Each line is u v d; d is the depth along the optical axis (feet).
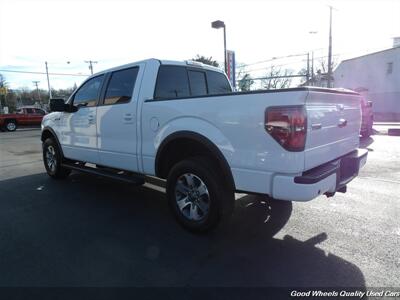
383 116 102.73
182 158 13.62
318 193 9.70
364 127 41.88
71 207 15.76
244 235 12.17
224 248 11.17
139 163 14.24
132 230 12.86
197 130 11.44
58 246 11.54
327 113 10.77
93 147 17.02
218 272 9.66
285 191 9.57
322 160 10.73
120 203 16.30
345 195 16.93
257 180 10.12
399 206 15.12
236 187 10.70
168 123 12.49
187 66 15.98
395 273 9.41
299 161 9.36
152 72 14.10
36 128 91.61
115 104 15.07
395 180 20.06
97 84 16.65
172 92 15.01
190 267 9.98
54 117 20.29
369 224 13.00
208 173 11.32
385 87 114.83
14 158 33.04
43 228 13.19
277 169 9.62
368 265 9.87
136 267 10.02
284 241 11.60
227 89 18.78
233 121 10.41
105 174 16.12
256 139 9.92
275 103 9.43
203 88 16.94
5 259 10.64
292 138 9.22
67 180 21.54
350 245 11.19
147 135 13.53
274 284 9.00
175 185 12.62
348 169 12.55
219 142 10.85
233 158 10.57
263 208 14.96
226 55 45.62
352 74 128.36
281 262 10.16
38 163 29.30
